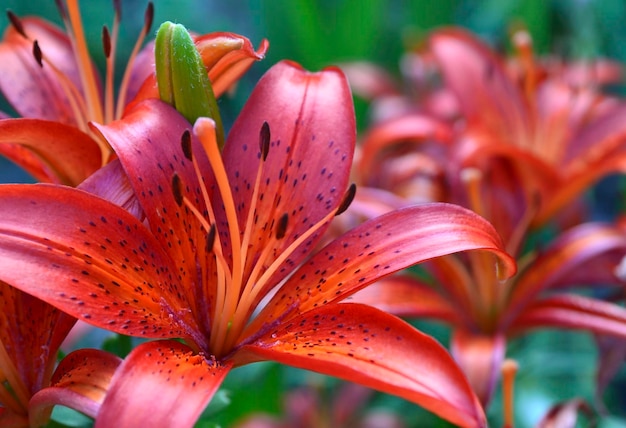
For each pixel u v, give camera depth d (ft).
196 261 1.56
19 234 1.43
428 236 1.52
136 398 1.35
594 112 2.36
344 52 3.21
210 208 1.53
